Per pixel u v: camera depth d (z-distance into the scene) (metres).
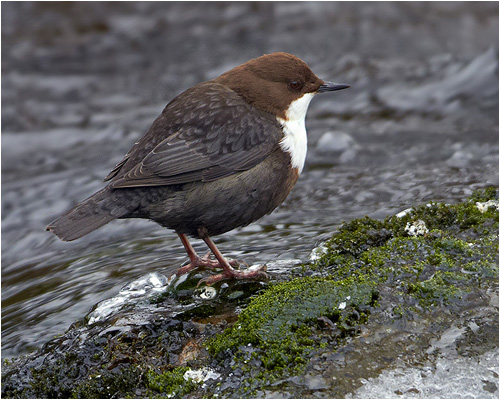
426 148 14.88
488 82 17.91
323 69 20.03
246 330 6.44
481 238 8.02
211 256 9.91
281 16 23.53
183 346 6.72
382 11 22.92
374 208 11.68
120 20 23.92
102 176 15.95
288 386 5.80
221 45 22.14
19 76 21.53
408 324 6.42
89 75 21.52
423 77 18.83
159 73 21.23
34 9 24.03
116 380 6.32
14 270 11.60
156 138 8.30
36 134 18.55
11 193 15.45
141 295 8.20
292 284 7.16
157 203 8.16
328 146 15.62
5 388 6.63
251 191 8.45
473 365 5.89
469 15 22.05
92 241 12.66
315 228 10.84
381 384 5.75
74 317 8.56
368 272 7.27
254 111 8.66
